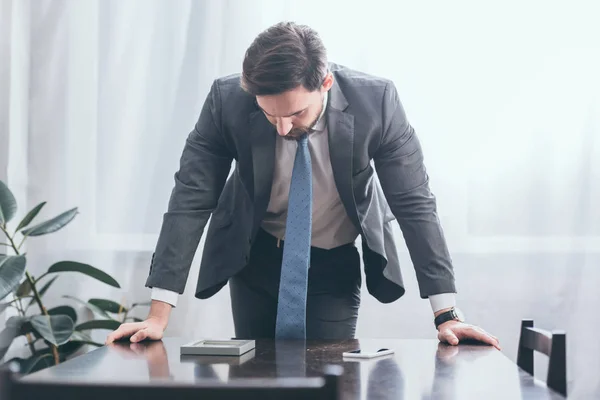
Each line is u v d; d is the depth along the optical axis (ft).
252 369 4.16
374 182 6.56
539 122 8.62
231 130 5.95
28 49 9.19
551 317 8.61
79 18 9.14
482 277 8.68
